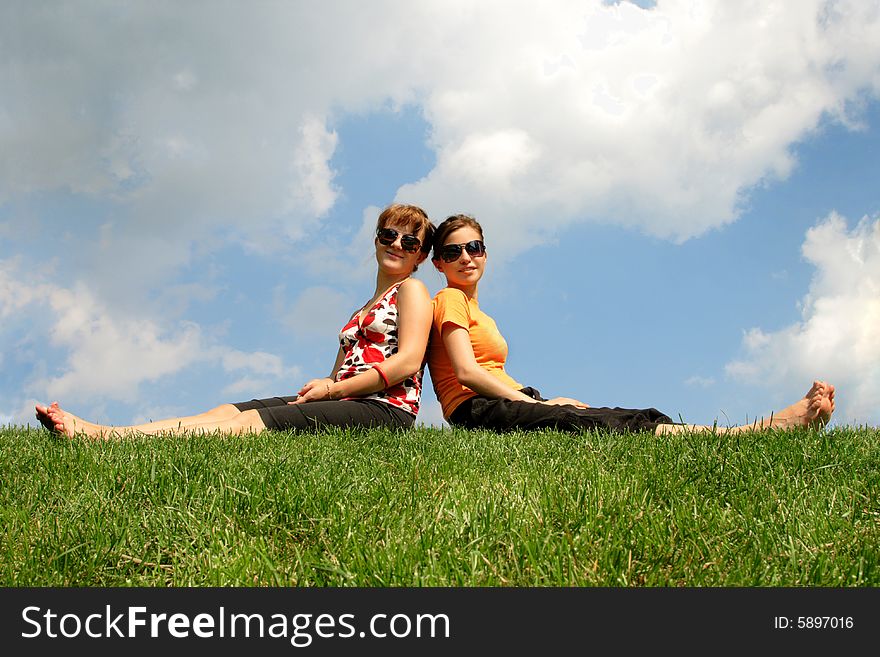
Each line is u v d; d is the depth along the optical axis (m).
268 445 3.96
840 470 3.32
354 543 2.35
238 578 2.17
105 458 3.49
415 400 5.36
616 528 2.43
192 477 3.10
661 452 3.63
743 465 3.33
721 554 2.30
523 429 5.11
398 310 5.38
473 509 2.55
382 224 5.64
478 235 5.89
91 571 2.27
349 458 3.61
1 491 3.01
